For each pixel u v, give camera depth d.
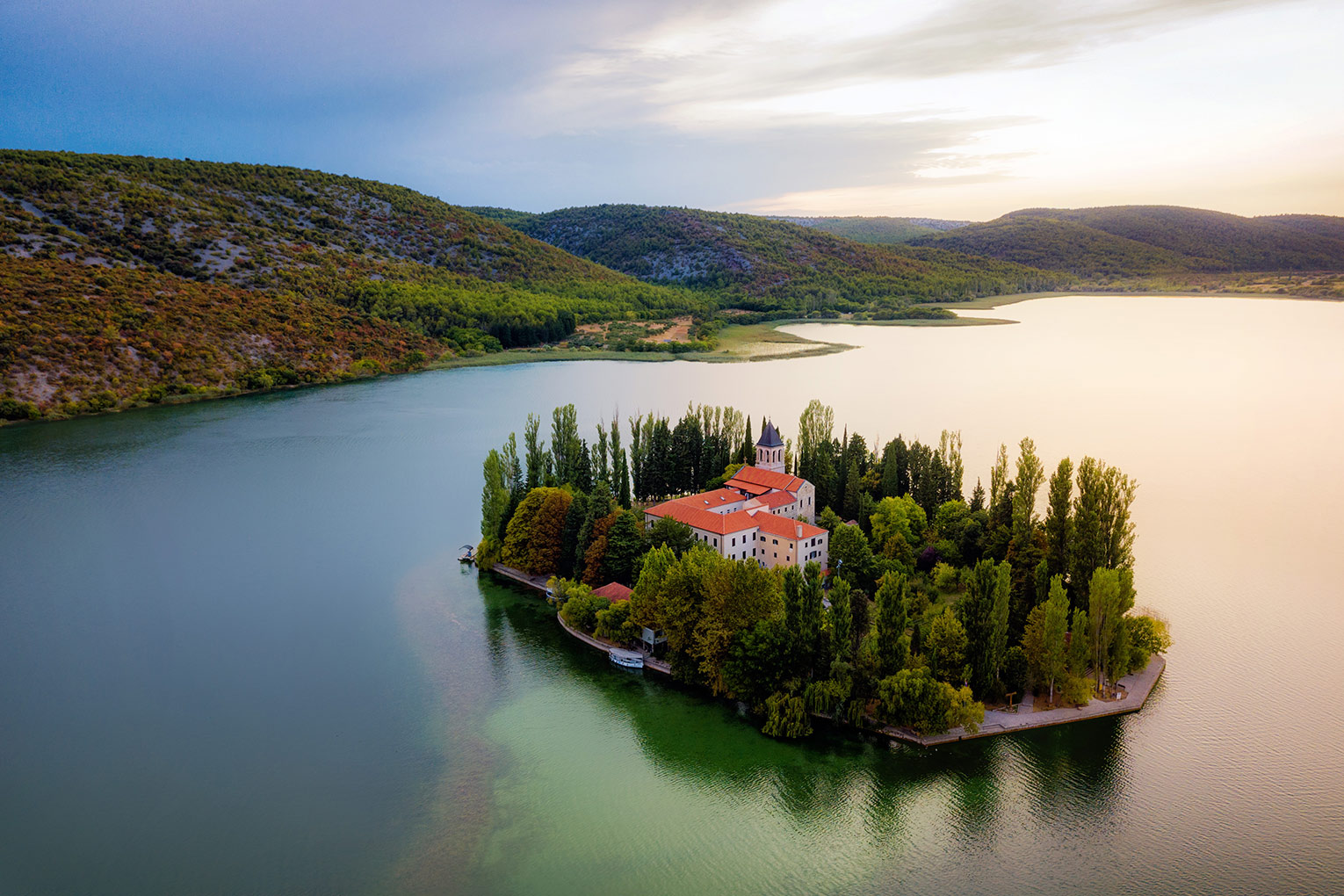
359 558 176.12
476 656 134.38
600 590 147.12
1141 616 139.00
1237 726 112.00
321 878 88.69
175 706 120.94
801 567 148.25
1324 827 93.81
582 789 102.44
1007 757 106.12
